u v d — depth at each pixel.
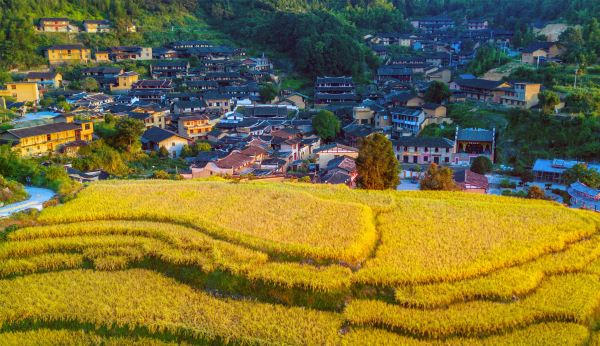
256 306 43.00
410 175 111.75
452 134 134.62
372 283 44.28
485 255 48.12
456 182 90.81
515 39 199.38
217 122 151.12
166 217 55.34
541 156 119.06
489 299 43.06
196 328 40.50
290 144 128.88
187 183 68.31
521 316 40.75
